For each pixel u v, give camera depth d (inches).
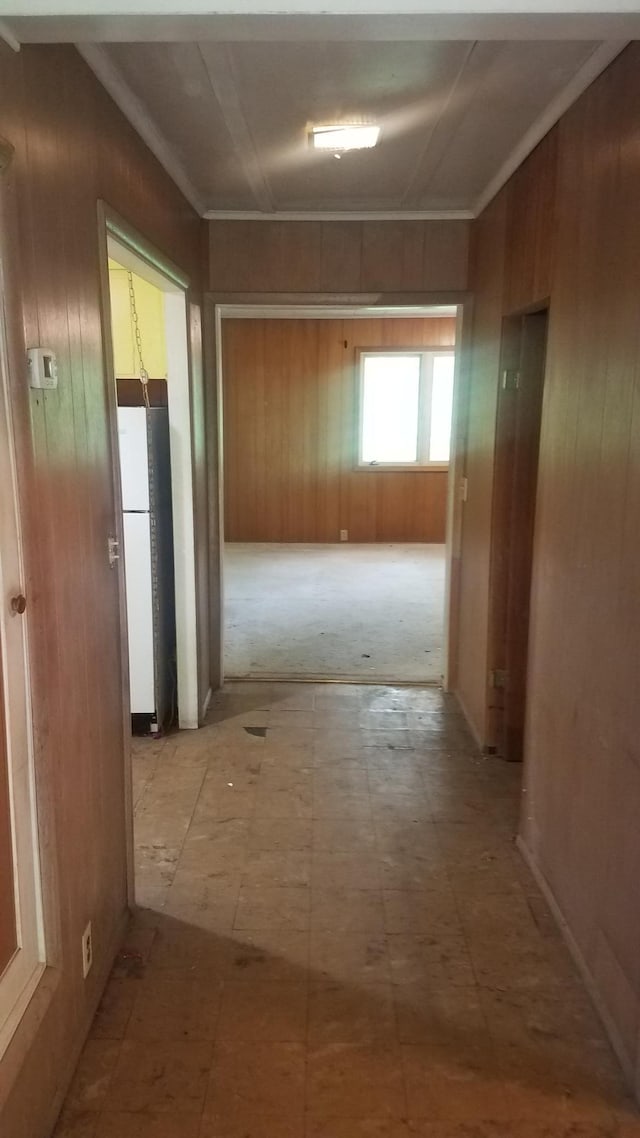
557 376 95.9
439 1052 74.9
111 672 85.1
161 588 143.6
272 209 147.8
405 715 156.5
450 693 167.9
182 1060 73.7
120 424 131.5
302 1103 69.2
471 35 59.8
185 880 102.0
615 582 76.2
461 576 162.7
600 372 80.4
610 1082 71.9
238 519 339.3
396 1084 71.3
